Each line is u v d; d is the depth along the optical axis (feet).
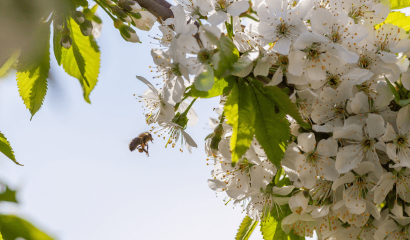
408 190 2.26
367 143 2.24
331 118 2.26
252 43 2.23
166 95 2.27
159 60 2.23
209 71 2.17
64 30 2.18
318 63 2.24
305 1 2.24
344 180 2.26
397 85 2.27
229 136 2.30
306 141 2.25
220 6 2.24
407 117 2.24
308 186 2.27
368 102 2.26
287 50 2.22
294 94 2.23
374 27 2.30
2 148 2.07
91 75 2.30
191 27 2.22
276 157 2.15
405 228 2.30
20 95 2.16
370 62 2.27
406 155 2.23
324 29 2.24
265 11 2.25
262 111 2.17
